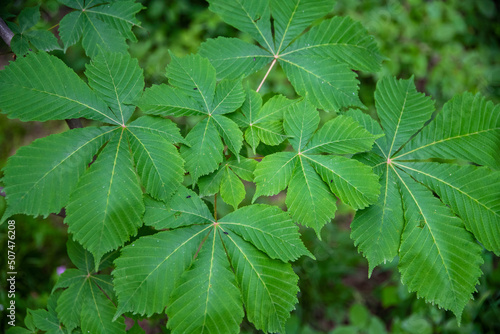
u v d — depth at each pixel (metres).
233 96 0.53
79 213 0.49
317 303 1.34
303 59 0.59
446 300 0.53
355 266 1.43
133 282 0.49
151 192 0.50
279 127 0.54
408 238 0.54
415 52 1.73
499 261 1.01
